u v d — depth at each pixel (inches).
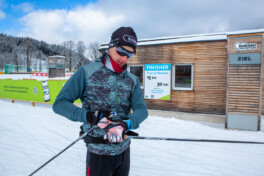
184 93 250.5
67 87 49.2
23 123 232.8
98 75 50.8
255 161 134.4
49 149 153.7
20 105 347.9
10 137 182.1
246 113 197.6
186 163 132.0
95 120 43.8
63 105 46.6
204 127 212.1
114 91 51.5
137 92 57.8
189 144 164.1
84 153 146.2
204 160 136.4
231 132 194.4
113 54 49.6
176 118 251.1
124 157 54.9
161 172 120.0
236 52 197.3
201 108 241.6
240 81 197.8
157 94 266.5
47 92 318.7
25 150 151.3
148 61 270.4
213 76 232.8
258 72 190.2
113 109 51.7
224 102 229.1
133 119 50.2
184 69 251.6
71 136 186.4
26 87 344.5
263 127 213.2
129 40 48.0
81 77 50.5
